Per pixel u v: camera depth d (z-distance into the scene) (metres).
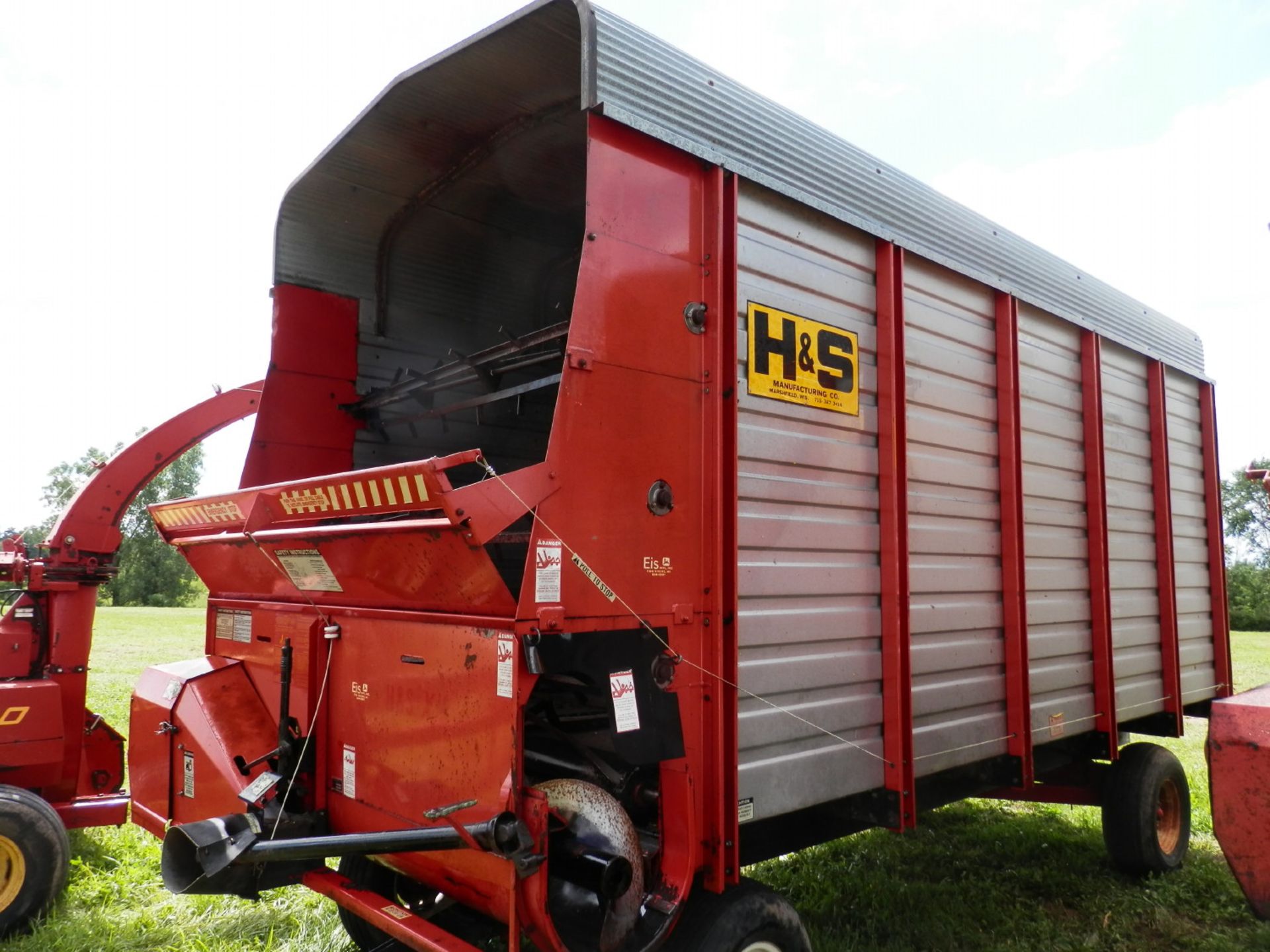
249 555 3.60
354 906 2.97
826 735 3.32
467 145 4.09
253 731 3.62
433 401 4.52
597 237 2.76
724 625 3.00
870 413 3.66
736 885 2.94
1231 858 4.19
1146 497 5.71
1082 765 5.36
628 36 2.87
